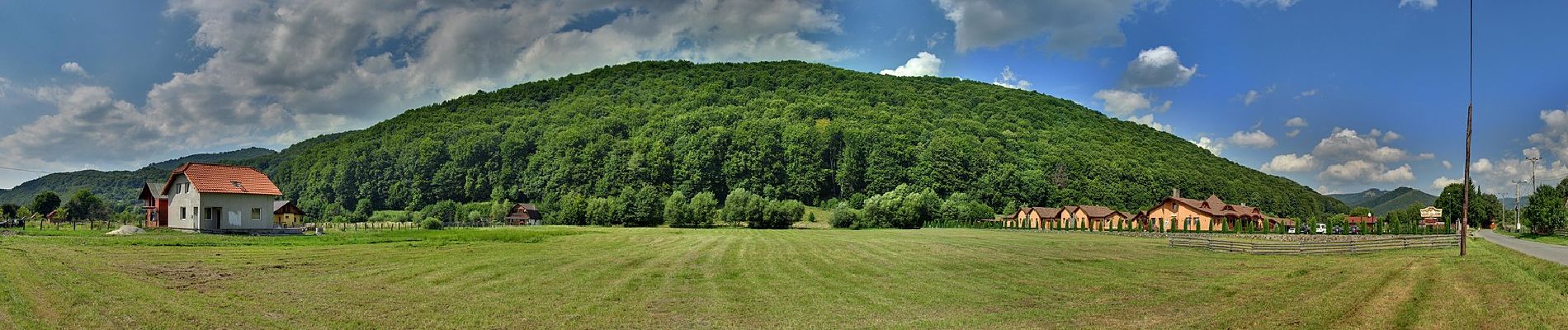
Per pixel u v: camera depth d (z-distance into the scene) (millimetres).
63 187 131750
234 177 62125
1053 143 171375
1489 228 129125
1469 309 17703
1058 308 19516
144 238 43438
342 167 146375
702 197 104500
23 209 92688
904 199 112688
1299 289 22953
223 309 17750
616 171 147875
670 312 18562
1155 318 17828
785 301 20469
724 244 47031
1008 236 70312
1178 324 16891
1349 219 123812
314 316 17156
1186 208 95875
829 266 31344
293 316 17125
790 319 17703
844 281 25359
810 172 152375
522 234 56656
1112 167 149875
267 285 22484
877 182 147875
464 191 153750
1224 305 19672
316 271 26531
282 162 173250
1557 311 16719
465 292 21516
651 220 105875
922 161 146000
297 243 42000
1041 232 86438
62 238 41219
